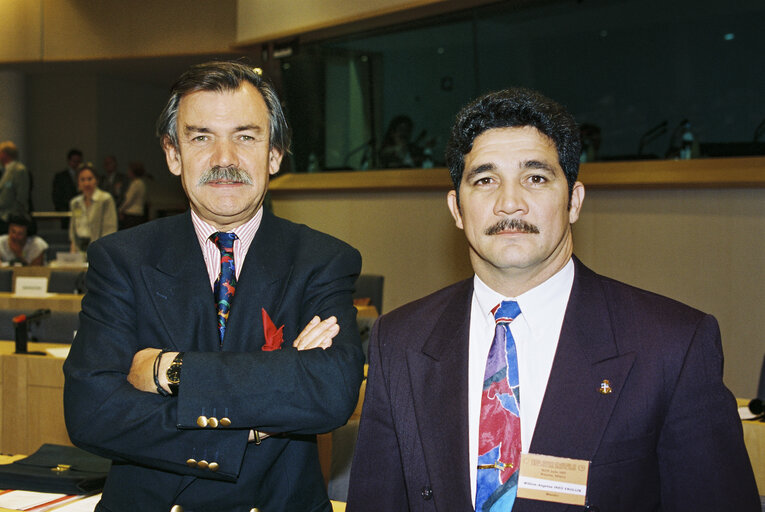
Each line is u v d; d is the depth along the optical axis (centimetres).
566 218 128
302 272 161
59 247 986
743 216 499
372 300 604
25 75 1259
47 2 1116
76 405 148
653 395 120
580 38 640
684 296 532
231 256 161
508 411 124
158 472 149
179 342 153
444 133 714
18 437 380
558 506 118
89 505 179
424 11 684
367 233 758
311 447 158
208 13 1016
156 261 160
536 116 125
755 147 544
